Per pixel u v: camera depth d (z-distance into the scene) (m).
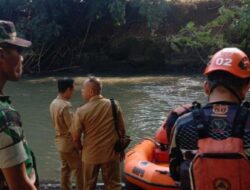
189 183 2.10
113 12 25.58
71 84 5.68
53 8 25.84
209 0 26.58
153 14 25.56
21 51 2.17
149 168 6.20
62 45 26.48
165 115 13.76
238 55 2.17
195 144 2.11
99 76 23.50
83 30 26.91
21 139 2.00
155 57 25.14
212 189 2.00
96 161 5.23
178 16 26.53
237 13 9.67
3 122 1.95
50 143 10.70
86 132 5.27
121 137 5.33
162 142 4.70
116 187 5.36
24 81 21.69
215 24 10.31
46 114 14.23
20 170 1.97
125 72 25.05
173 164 2.20
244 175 1.98
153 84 20.17
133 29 27.28
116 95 17.47
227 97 2.13
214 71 2.16
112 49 25.83
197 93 17.62
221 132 2.06
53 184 6.52
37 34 25.34
